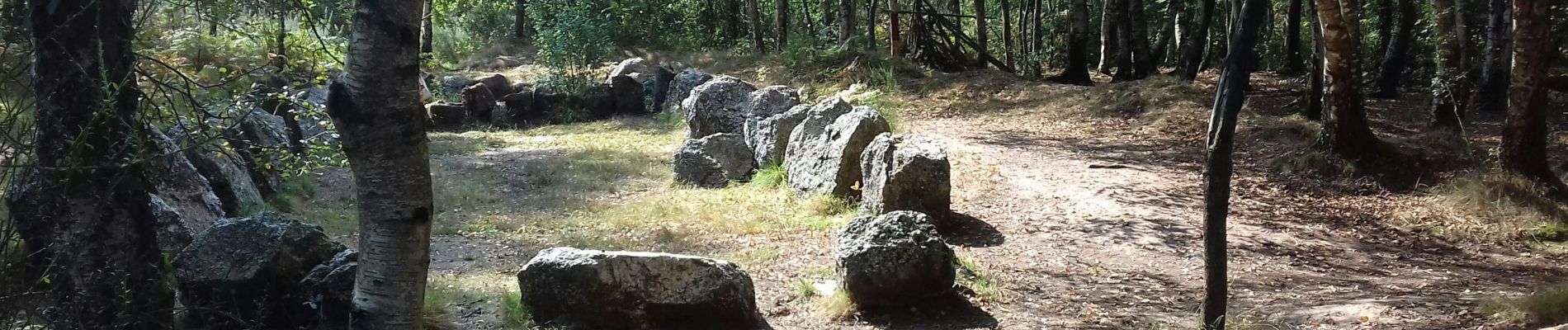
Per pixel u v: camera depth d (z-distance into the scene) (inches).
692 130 594.2
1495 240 374.3
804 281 299.6
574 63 911.0
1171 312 273.3
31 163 158.6
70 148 158.2
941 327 260.5
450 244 382.3
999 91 762.8
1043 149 559.2
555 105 838.5
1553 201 400.5
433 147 652.7
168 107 182.1
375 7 128.3
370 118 130.4
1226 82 199.3
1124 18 845.2
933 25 938.1
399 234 134.9
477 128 815.1
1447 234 382.3
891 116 660.7
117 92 153.1
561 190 504.7
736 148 512.1
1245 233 380.2
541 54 966.4
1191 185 456.8
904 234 269.9
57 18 157.3
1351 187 446.9
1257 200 433.1
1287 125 546.3
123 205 168.2
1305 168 466.3
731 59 989.2
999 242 368.8
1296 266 337.4
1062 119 666.2
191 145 192.2
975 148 563.8
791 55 918.4
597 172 549.0
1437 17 582.9
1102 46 931.3
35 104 161.6
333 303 214.2
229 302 218.7
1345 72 457.7
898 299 268.2
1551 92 666.2
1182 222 391.2
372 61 129.0
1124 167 501.4
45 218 164.4
